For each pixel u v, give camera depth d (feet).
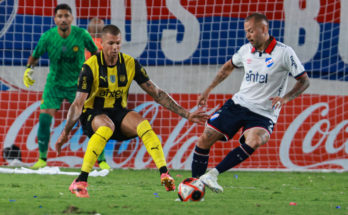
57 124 95.50
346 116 97.04
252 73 50.75
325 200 49.90
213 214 36.01
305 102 97.19
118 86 48.93
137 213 35.96
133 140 96.27
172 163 96.27
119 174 82.07
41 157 89.81
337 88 97.66
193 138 96.53
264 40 49.26
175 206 40.70
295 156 96.78
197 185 43.96
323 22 98.27
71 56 86.99
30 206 39.14
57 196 47.73
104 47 47.42
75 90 89.04
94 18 96.99
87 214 34.91
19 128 96.17
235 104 50.98
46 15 98.37
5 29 97.45
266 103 50.08
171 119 96.73
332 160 96.43
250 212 37.60
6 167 91.76
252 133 47.55
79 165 95.40
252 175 85.10
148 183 67.41
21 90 96.84
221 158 97.35
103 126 46.73
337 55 97.81
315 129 96.84
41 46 86.17
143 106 97.14
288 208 41.06
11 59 97.30
